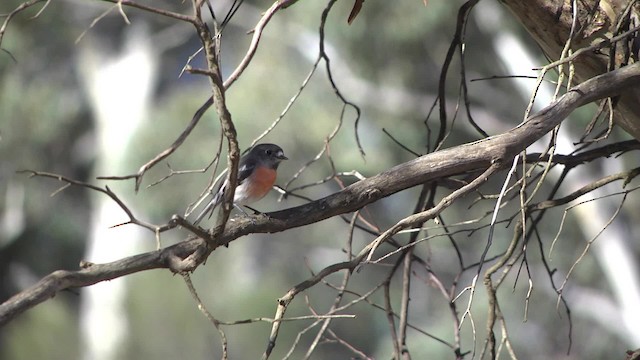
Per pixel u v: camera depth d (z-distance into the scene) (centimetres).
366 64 1571
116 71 2164
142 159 1703
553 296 1722
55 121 1958
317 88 1662
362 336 2080
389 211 1864
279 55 1684
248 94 1667
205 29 428
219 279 2123
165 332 2064
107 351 2078
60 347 2039
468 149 488
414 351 1772
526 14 542
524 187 488
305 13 1559
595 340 1738
